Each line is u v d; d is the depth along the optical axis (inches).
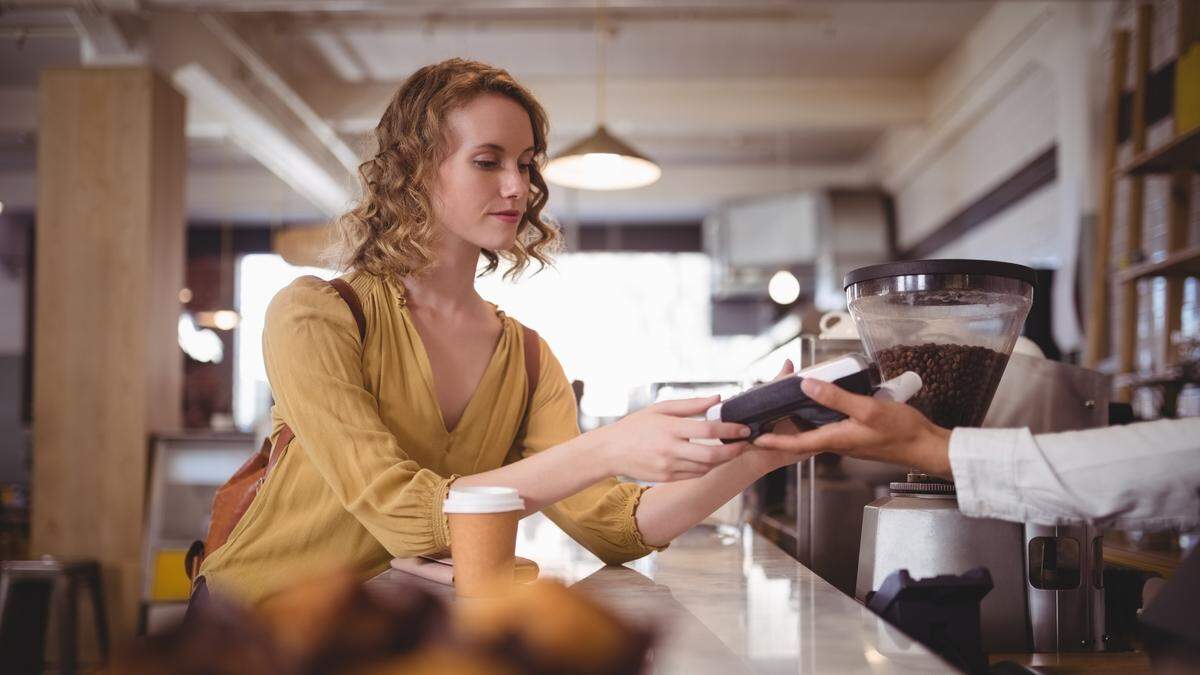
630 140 369.4
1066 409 64.3
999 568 44.7
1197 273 148.8
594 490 52.7
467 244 53.1
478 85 50.4
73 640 176.7
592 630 17.8
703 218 445.4
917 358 42.6
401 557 45.3
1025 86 256.1
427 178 50.7
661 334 445.7
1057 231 243.3
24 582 179.8
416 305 53.1
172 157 210.4
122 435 194.5
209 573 49.8
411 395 51.0
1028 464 35.8
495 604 18.6
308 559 49.4
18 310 403.5
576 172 193.5
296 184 369.7
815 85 320.8
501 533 38.9
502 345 54.9
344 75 314.3
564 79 319.3
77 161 199.5
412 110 51.3
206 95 264.8
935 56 301.1
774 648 31.5
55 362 196.4
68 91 200.7
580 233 450.9
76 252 197.6
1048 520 36.3
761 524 79.9
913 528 44.6
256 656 16.3
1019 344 65.5
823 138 369.7
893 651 31.2
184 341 427.8
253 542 49.6
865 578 45.8
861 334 45.8
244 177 411.2
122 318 196.2
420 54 297.6
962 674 28.3
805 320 94.6
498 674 16.9
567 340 441.4
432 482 43.5
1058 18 229.9
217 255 443.2
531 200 61.0
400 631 17.1
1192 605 28.5
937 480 46.9
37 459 194.9
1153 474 34.6
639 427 41.9
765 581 47.3
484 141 50.0
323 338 47.5
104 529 192.7
